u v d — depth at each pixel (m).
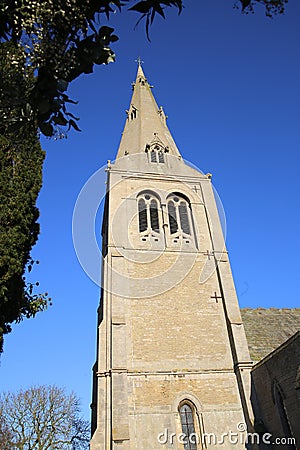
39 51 4.45
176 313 22.11
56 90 4.36
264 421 18.42
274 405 17.80
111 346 20.16
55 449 35.66
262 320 25.69
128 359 19.92
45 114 4.52
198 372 20.03
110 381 19.12
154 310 22.02
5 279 11.41
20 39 4.63
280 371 17.53
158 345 20.70
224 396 19.44
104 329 21.27
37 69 4.66
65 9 4.31
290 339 16.98
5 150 12.16
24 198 12.60
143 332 21.08
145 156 31.12
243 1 4.13
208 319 22.19
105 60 4.43
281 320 25.91
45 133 4.56
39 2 4.33
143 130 35.12
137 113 38.47
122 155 33.59
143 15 4.14
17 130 5.16
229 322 21.80
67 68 4.38
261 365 19.23
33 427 36.38
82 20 4.44
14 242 11.86
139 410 18.31
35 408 37.31
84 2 4.38
